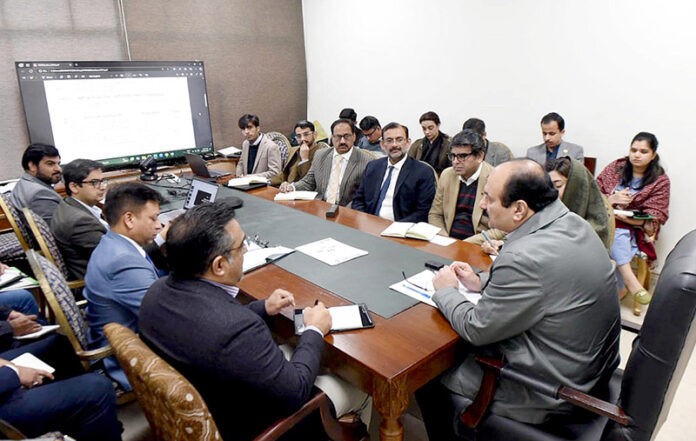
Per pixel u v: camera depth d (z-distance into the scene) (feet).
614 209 9.53
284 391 3.44
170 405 2.95
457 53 13.00
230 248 3.67
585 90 10.76
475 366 4.48
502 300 3.94
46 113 11.75
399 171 8.79
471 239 7.57
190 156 11.23
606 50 10.26
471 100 13.02
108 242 5.14
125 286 4.91
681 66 9.30
